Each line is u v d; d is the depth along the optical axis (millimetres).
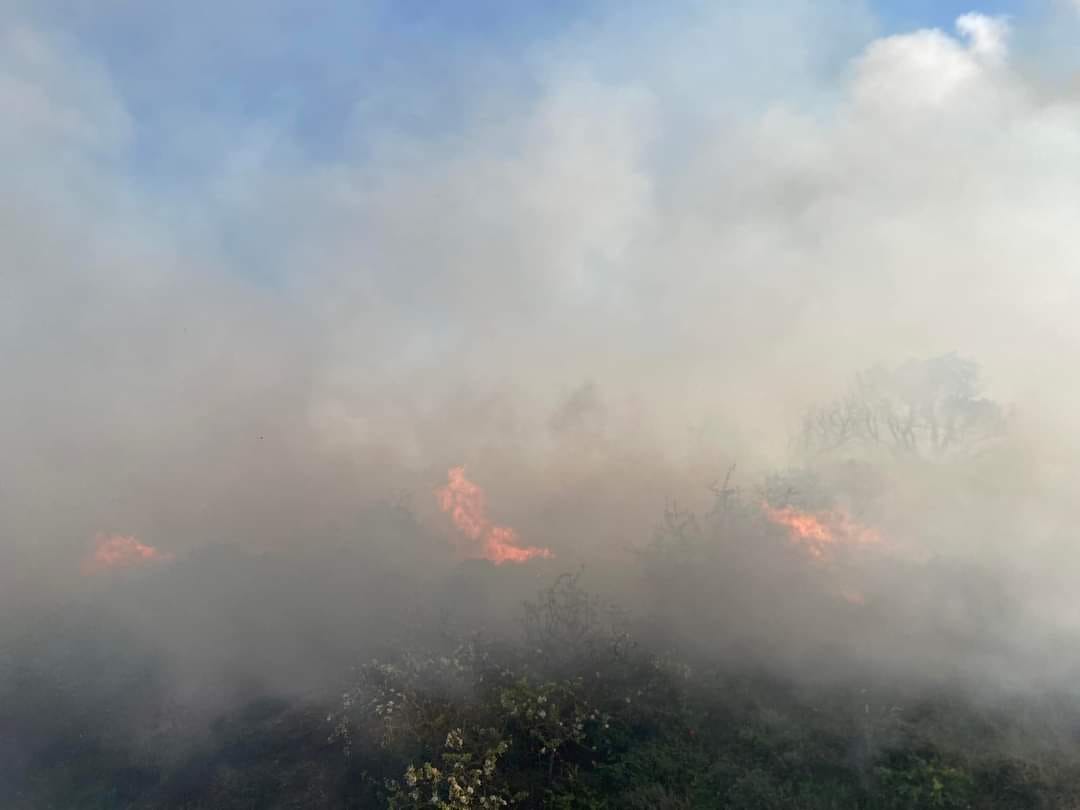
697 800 7016
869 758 7117
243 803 7594
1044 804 6352
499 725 7773
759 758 7434
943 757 6973
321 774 7844
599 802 7152
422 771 7145
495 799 6898
